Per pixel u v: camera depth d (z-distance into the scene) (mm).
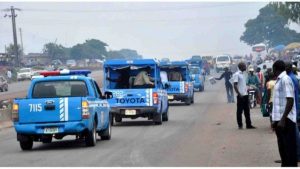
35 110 23969
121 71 36469
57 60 191750
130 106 34531
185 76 53906
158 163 19562
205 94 69250
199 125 33625
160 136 28297
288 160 16859
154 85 35562
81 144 26062
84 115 23906
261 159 20172
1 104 45281
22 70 127062
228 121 35375
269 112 27844
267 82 28906
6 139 30516
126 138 27828
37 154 22969
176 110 46719
